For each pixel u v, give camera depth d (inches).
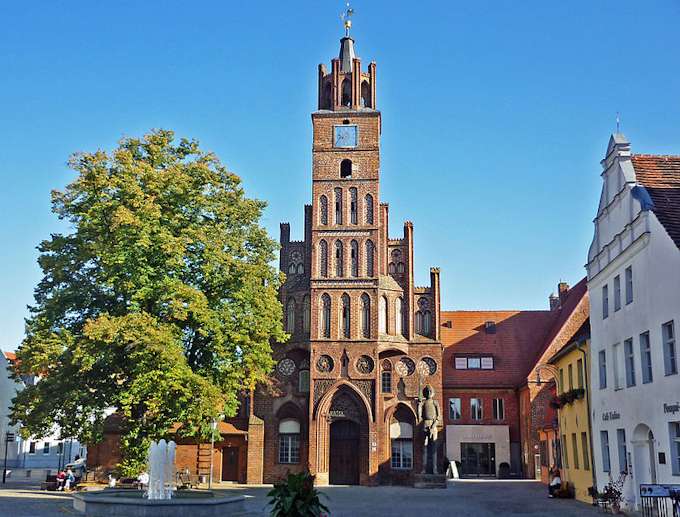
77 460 3152.1
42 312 1456.7
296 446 2321.6
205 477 2267.5
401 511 1360.7
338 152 2463.1
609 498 1275.8
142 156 1571.1
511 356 2748.5
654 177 1328.7
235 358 1577.3
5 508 1197.1
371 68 2561.5
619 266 1341.0
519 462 2600.9
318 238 2401.6
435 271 2433.6
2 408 3078.2
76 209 1482.5
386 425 2306.8
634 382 1268.5
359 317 2343.8
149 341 1328.7
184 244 1467.8
